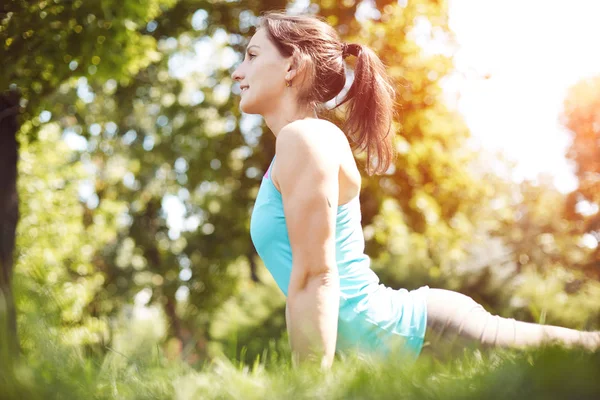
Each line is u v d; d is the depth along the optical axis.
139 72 15.20
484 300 11.20
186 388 1.52
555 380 1.30
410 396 1.37
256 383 1.58
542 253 23.03
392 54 13.88
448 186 14.45
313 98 2.70
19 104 7.92
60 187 17.81
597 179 25.56
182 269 17.09
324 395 1.45
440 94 14.23
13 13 7.57
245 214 15.55
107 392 1.48
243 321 9.41
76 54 7.81
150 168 16.55
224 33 14.77
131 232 18.84
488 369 1.53
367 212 14.17
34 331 1.70
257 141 15.52
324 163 2.32
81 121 14.69
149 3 8.33
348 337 2.37
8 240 7.39
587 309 3.57
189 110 15.70
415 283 11.49
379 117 2.91
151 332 2.00
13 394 1.31
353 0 13.99
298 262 2.24
